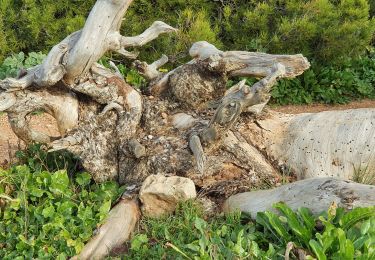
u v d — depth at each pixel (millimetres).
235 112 5039
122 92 5574
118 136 5539
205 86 5629
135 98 5613
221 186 5262
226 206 5117
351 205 4430
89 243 4762
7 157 6941
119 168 5543
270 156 5633
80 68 5195
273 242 4594
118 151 5547
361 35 10234
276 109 9609
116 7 5031
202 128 5395
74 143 5445
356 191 4508
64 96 5508
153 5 10148
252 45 9719
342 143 5441
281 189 4906
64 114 5508
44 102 5422
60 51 5121
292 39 9680
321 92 9930
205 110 5688
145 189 5031
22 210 5066
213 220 4961
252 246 4316
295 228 4348
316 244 4051
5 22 10266
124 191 5309
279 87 9805
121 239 4879
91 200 5188
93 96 5508
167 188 5008
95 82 5488
